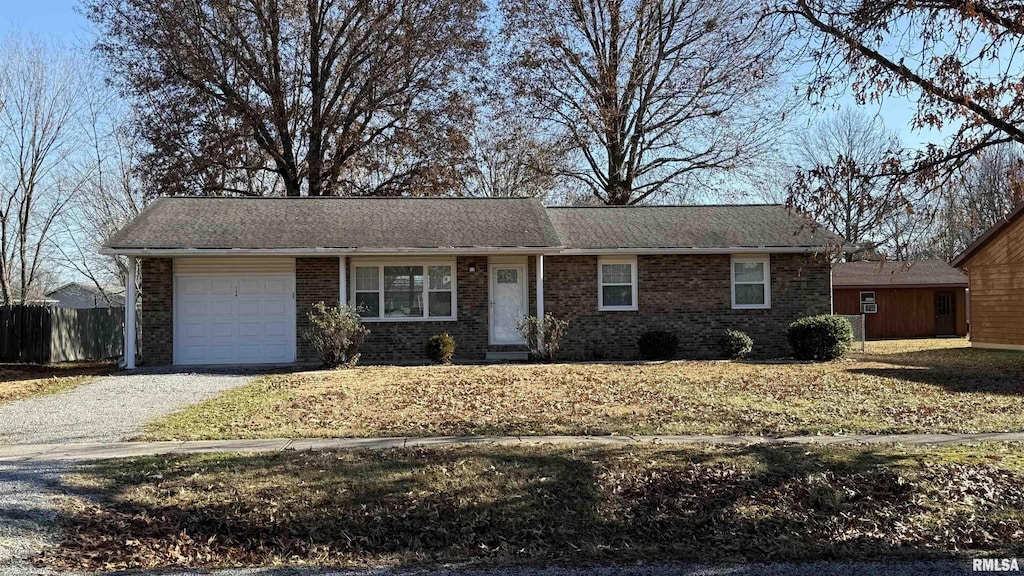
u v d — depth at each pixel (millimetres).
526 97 31359
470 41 30859
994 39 7750
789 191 8766
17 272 35750
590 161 32938
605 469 7547
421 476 7293
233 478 7258
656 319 19984
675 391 13219
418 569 5258
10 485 6859
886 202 8445
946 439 9125
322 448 8680
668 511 6445
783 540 5828
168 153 28688
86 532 5914
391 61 30406
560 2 30359
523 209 21391
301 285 18672
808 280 20250
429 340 18500
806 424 10109
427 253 18188
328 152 32281
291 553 5723
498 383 14367
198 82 28812
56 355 22609
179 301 18438
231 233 18438
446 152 31312
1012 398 12258
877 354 20906
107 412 11328
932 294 31953
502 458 8016
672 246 19531
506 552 5660
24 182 31547
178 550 5695
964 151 8047
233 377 15672
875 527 6125
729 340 19219
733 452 8289
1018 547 5652
